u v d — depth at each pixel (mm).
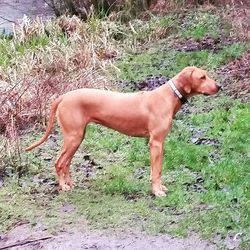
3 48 10375
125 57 10438
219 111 8172
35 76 9156
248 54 9633
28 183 6738
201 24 11664
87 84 8797
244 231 5953
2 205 6395
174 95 6328
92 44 10398
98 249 5848
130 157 7148
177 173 6797
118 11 12531
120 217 6172
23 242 5965
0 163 7000
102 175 6848
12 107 8008
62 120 6418
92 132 7789
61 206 6355
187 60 10031
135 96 6367
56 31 11148
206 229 5984
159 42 11195
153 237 5941
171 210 6242
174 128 7797
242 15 11523
